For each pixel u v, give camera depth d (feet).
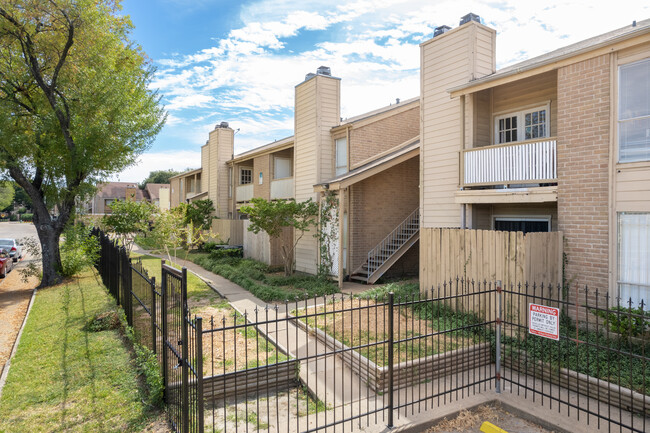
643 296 23.99
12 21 46.39
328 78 53.88
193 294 41.14
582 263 26.81
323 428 15.51
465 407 18.06
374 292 35.40
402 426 16.43
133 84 58.80
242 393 19.06
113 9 56.44
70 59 52.90
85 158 48.83
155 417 16.76
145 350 20.90
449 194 37.40
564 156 27.89
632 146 24.58
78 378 20.39
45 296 42.42
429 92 39.52
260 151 72.13
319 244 48.60
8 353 25.72
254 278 48.98
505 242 25.96
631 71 24.67
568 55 27.02
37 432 15.60
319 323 27.76
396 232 51.13
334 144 53.83
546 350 21.70
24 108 52.65
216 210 93.91
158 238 54.70
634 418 16.63
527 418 17.48
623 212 24.94
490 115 37.50
